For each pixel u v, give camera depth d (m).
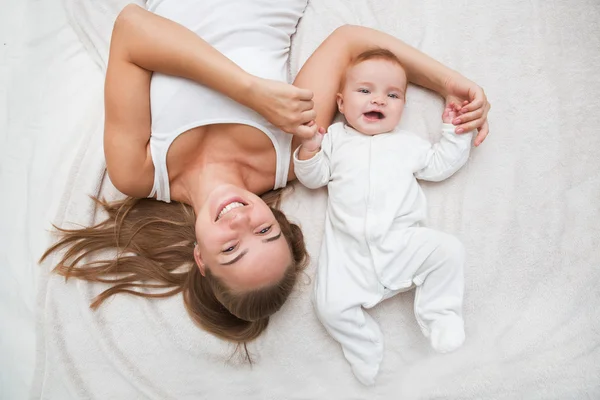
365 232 1.16
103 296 1.26
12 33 1.43
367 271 1.17
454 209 1.29
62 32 1.44
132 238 1.29
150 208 1.30
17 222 1.31
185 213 1.26
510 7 1.37
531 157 1.30
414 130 1.32
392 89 1.19
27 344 1.26
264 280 1.07
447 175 1.25
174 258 1.31
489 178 1.29
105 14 1.44
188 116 1.12
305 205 1.32
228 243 1.03
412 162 1.22
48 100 1.40
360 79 1.19
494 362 1.21
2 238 1.30
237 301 1.11
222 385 1.25
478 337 1.24
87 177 1.33
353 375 1.24
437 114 1.32
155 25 1.09
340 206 1.21
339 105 1.26
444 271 1.15
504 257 1.26
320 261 1.23
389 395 1.22
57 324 1.26
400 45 1.27
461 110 1.20
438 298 1.17
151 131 1.16
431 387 1.21
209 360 1.26
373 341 1.19
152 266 1.28
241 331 1.24
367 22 1.38
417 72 1.27
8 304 1.27
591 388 1.17
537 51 1.34
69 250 1.28
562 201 1.28
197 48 1.08
